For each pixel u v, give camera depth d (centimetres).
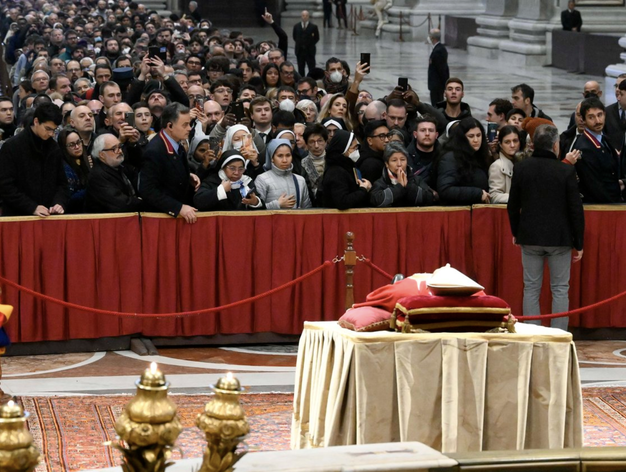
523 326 670
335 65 1611
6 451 305
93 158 1023
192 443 712
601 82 2978
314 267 1038
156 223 1011
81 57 2338
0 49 2422
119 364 968
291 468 427
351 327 638
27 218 981
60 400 824
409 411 610
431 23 4469
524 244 989
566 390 625
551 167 980
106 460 674
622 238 1068
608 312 1077
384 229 1045
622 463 445
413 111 1288
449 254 1059
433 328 623
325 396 643
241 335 1043
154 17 3362
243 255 1028
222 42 2386
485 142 1082
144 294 1017
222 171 1030
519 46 3538
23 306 988
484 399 619
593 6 3375
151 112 1252
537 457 445
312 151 1099
